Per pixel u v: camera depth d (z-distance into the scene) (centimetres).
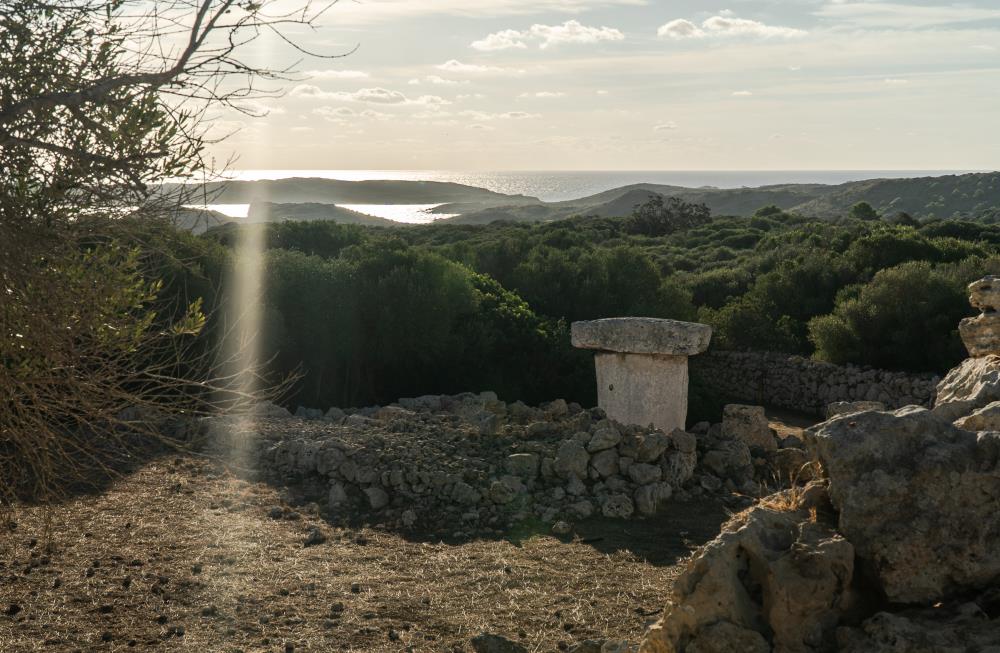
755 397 2202
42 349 374
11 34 371
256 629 648
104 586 719
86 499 942
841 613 352
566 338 1847
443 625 663
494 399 1442
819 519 381
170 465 1067
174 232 426
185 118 399
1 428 403
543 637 636
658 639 364
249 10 374
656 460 1062
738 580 364
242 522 912
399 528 927
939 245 2716
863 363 2022
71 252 382
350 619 671
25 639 616
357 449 1066
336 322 1631
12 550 786
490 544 879
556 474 1032
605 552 851
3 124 348
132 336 448
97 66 389
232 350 1379
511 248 2448
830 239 3362
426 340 1667
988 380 507
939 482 353
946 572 345
